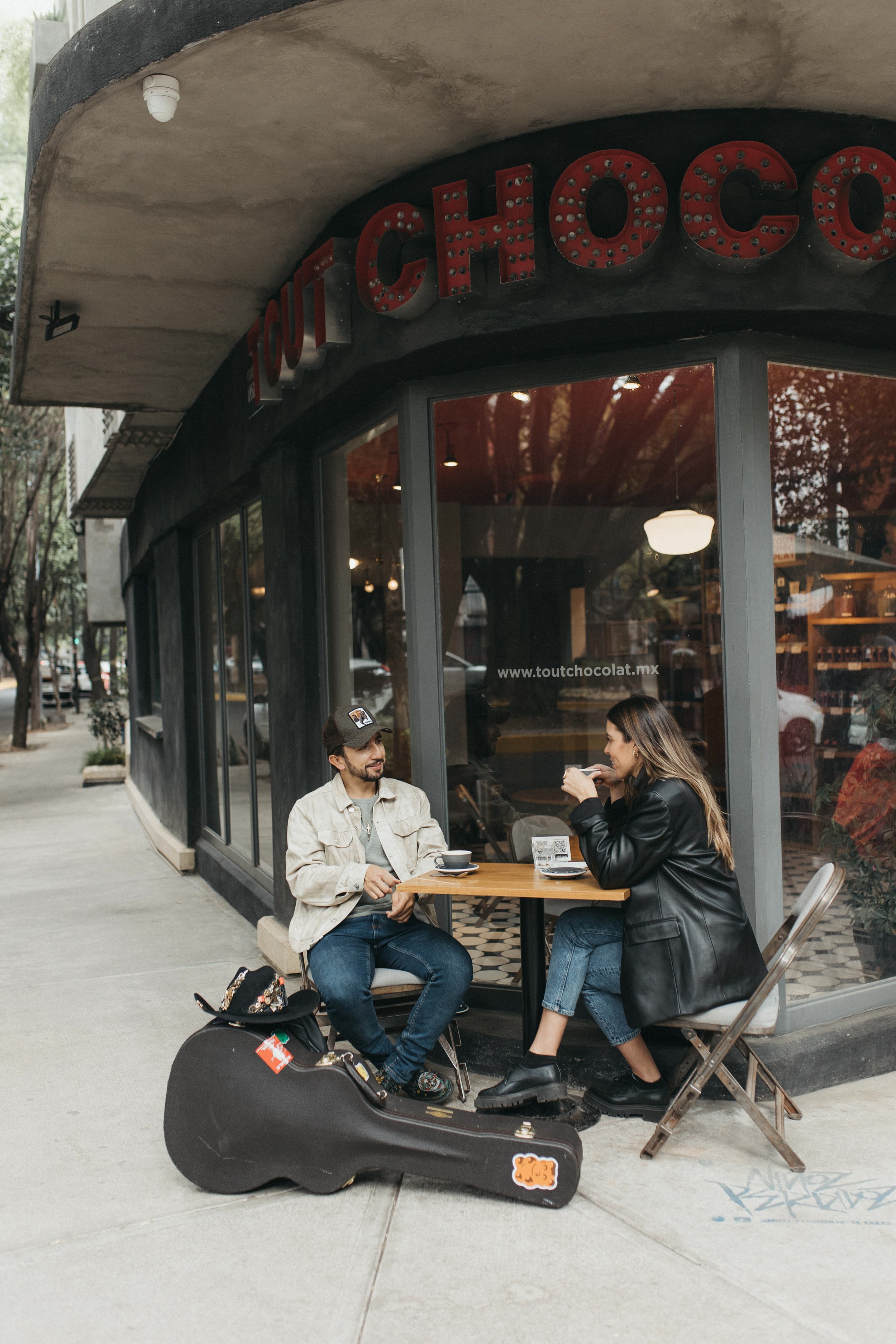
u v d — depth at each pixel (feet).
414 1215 9.98
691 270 12.21
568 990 11.85
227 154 12.80
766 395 13.12
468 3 9.89
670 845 11.21
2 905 26.71
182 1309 8.53
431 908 13.37
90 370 21.95
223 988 18.15
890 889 14.34
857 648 14.01
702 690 13.52
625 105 12.12
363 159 13.05
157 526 31.78
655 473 13.73
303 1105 10.34
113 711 64.54
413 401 14.49
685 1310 8.30
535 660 14.56
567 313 12.50
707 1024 11.00
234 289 17.24
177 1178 10.99
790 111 12.42
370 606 16.17
